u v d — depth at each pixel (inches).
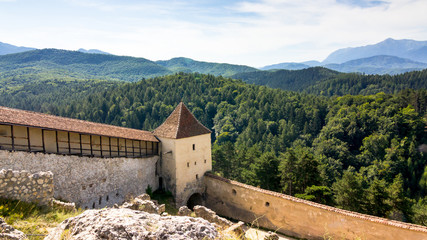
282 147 4202.8
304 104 5620.1
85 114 5585.6
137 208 839.1
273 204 1234.0
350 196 1656.0
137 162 1384.1
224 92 6535.4
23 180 582.6
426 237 828.0
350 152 4015.8
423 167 3575.3
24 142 964.0
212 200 1579.7
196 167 1604.3
